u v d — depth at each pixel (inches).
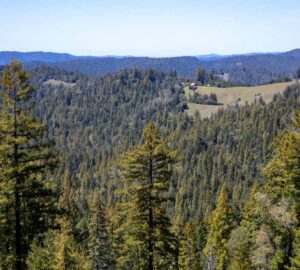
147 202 1007.6
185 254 2353.6
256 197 1210.0
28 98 770.2
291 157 975.6
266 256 1209.4
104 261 2055.9
